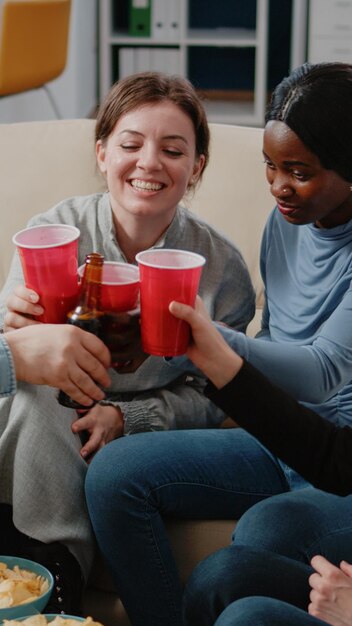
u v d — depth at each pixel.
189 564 1.87
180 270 1.36
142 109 1.87
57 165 2.35
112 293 1.47
